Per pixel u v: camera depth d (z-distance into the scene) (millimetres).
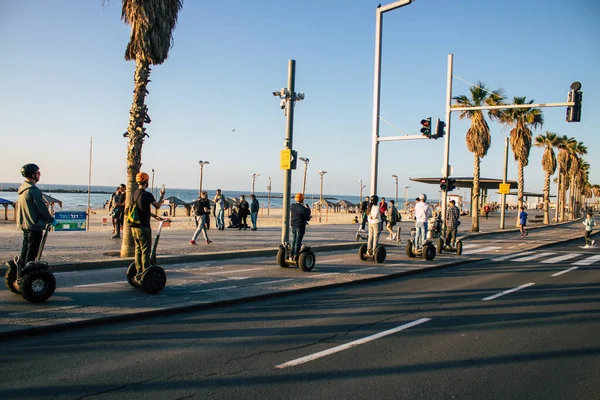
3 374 4734
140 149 12297
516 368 5270
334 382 4734
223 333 6391
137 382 4621
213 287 9273
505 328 6969
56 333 6172
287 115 13633
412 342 6172
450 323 7211
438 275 12406
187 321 6977
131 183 12242
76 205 75375
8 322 6234
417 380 4844
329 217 57312
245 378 4789
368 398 4363
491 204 89062
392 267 12992
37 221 7445
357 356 5562
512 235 30297
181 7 12875
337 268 12547
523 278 12086
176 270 11461
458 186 48438
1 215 45438
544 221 47375
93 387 4469
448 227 18281
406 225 34625
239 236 20281
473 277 12117
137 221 8312
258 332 6477
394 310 8031
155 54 12172
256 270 11758
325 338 6270
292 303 8414
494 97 31422
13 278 7688
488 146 31297
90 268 11125
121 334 6227
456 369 5195
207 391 4441
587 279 12062
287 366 5168
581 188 85500
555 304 8789
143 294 8344
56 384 4516
